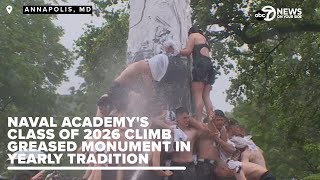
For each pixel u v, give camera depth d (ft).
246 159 28.66
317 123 95.81
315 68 92.68
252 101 96.78
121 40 85.87
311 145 99.71
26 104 129.29
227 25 82.64
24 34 126.11
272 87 94.32
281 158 124.67
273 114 109.09
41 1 124.36
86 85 103.24
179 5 31.58
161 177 27.17
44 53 139.85
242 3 81.87
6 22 122.83
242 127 29.58
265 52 90.43
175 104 29.35
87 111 98.99
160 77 29.04
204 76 30.12
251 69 92.48
